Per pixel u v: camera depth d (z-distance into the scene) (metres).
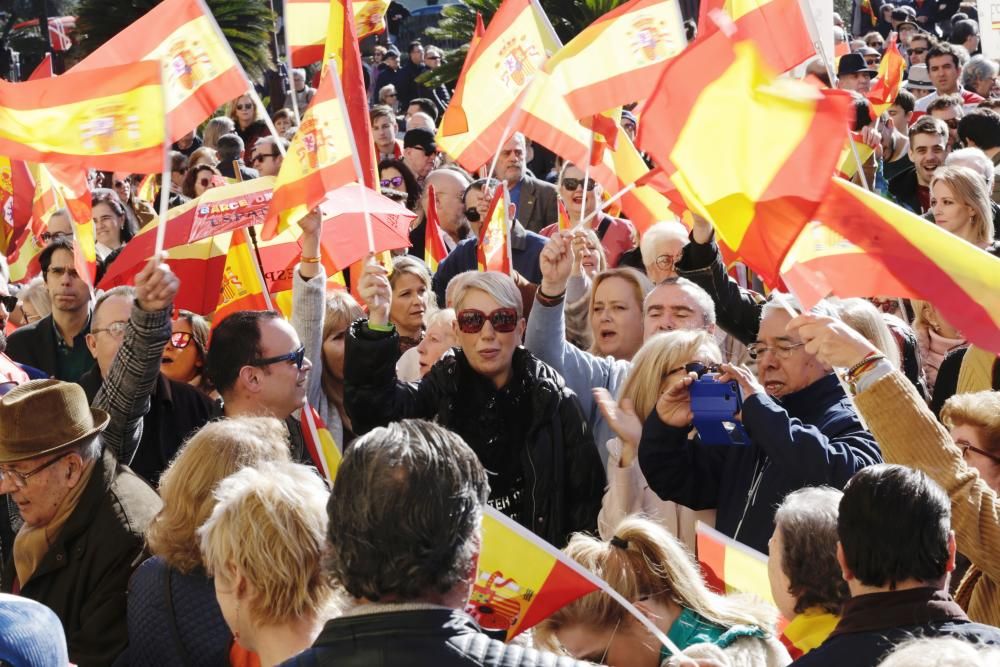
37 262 9.94
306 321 6.18
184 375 6.59
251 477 3.69
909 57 19.75
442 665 2.80
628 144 8.21
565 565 3.58
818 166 3.81
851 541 3.43
